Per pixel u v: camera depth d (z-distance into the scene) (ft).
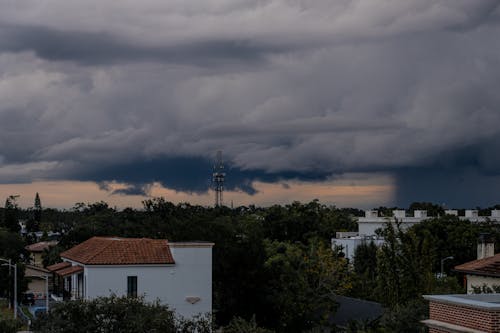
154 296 159.63
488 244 156.76
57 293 182.09
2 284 285.43
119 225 326.85
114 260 157.58
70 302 115.14
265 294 176.96
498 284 125.70
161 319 117.50
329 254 192.65
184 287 161.89
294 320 174.29
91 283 155.63
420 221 293.64
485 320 60.54
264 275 178.60
